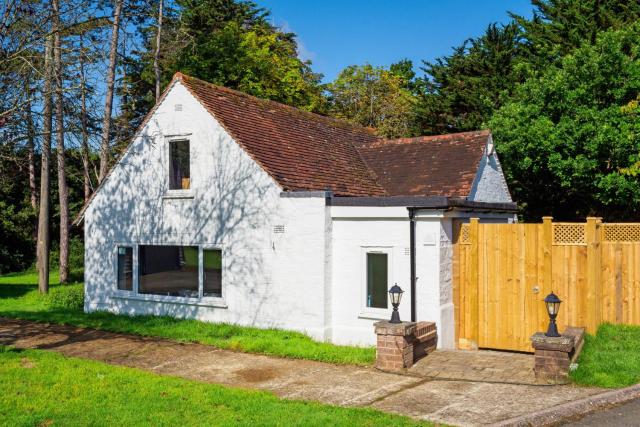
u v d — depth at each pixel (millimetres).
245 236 13602
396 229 12008
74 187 37531
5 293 22125
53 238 37281
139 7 19062
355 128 21094
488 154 16734
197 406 7699
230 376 9602
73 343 12312
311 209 12656
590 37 25766
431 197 11461
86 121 13891
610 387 8398
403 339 9883
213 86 15859
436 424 7059
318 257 12547
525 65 24953
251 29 39750
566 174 20062
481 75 32375
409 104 39938
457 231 12438
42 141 13625
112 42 18734
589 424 7145
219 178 14102
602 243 12383
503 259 11922
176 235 14859
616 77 19766
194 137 14578
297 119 18000
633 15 26234
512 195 24391
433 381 9188
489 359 10680
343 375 9625
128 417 7234
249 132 14586
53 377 9195
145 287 15523
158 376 9391
